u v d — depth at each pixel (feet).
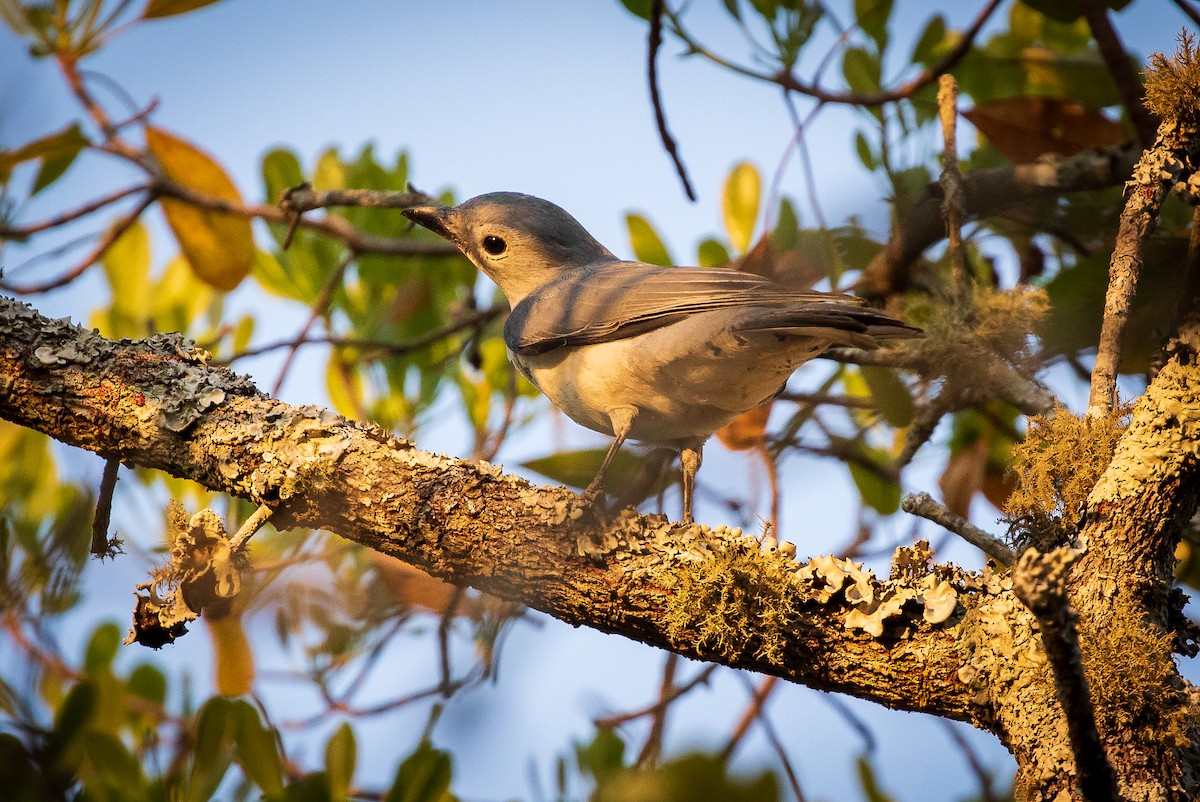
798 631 19.36
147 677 30.07
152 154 35.35
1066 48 38.11
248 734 26.18
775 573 19.45
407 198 35.09
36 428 22.40
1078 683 14.16
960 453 36.19
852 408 37.19
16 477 35.53
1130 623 17.53
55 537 28.63
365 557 32.76
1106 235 33.04
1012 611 18.61
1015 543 19.97
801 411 35.12
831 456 33.55
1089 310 29.22
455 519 20.68
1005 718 17.97
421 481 20.94
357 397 37.29
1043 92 37.45
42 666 28.32
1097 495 19.08
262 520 21.08
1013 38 38.55
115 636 30.40
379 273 40.24
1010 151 34.09
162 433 21.79
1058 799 16.70
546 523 20.53
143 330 39.55
